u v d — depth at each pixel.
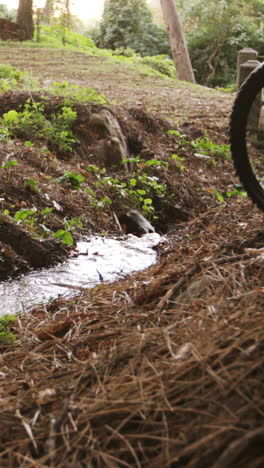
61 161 7.00
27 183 5.59
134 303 3.01
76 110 7.69
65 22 24.34
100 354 2.36
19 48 17.73
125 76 13.91
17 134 7.11
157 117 8.59
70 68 14.33
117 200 6.46
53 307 3.59
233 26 22.44
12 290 4.14
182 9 23.17
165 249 4.96
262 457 1.50
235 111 3.29
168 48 23.98
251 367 1.78
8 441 1.85
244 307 2.24
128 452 1.69
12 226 4.78
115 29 24.02
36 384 2.22
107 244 5.34
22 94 8.06
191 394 1.78
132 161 7.14
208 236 3.79
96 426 1.81
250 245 3.14
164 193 6.93
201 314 2.32
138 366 2.07
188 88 13.38
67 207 5.83
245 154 3.38
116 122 7.79
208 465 1.55
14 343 3.00
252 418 1.62
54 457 1.71
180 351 2.02
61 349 2.64
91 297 3.44
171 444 1.64
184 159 7.66
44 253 4.71
